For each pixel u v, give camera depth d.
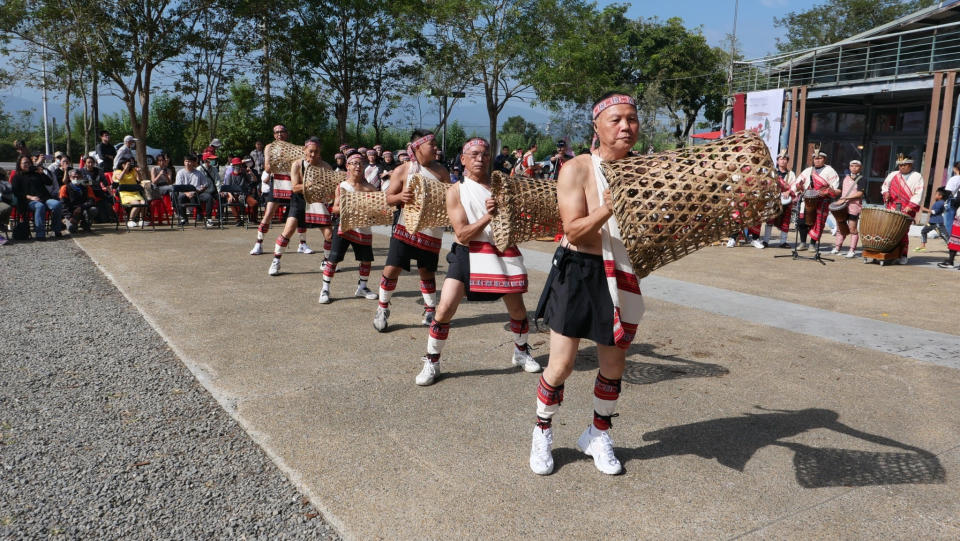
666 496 2.84
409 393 4.06
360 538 2.50
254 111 23.98
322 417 3.65
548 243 11.51
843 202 10.48
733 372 4.55
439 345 4.20
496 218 3.90
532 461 3.05
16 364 4.45
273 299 6.64
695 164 2.45
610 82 29.09
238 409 3.74
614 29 42.09
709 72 42.12
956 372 4.58
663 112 41.97
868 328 5.82
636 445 3.37
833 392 4.16
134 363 4.53
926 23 18.83
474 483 2.94
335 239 6.42
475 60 25.83
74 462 3.08
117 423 3.53
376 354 4.85
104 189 13.09
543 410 3.03
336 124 28.61
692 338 5.45
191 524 2.59
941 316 6.38
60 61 19.20
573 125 37.94
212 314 5.95
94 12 18.09
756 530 2.58
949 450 3.30
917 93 17.81
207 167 13.84
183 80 20.98
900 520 2.65
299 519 2.64
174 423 3.54
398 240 5.28
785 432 3.53
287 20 22.67
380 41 24.50
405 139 36.09
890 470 3.09
